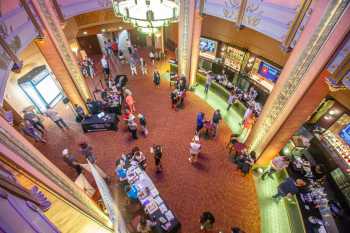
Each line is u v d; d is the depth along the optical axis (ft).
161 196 21.40
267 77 29.78
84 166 21.20
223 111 32.76
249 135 24.45
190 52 31.30
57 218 10.80
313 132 23.04
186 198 21.61
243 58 32.09
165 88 37.37
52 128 30.01
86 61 40.24
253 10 20.13
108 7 29.40
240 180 23.32
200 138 28.07
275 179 23.45
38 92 31.53
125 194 21.79
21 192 6.15
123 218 19.01
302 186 20.93
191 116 31.65
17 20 16.97
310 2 14.40
